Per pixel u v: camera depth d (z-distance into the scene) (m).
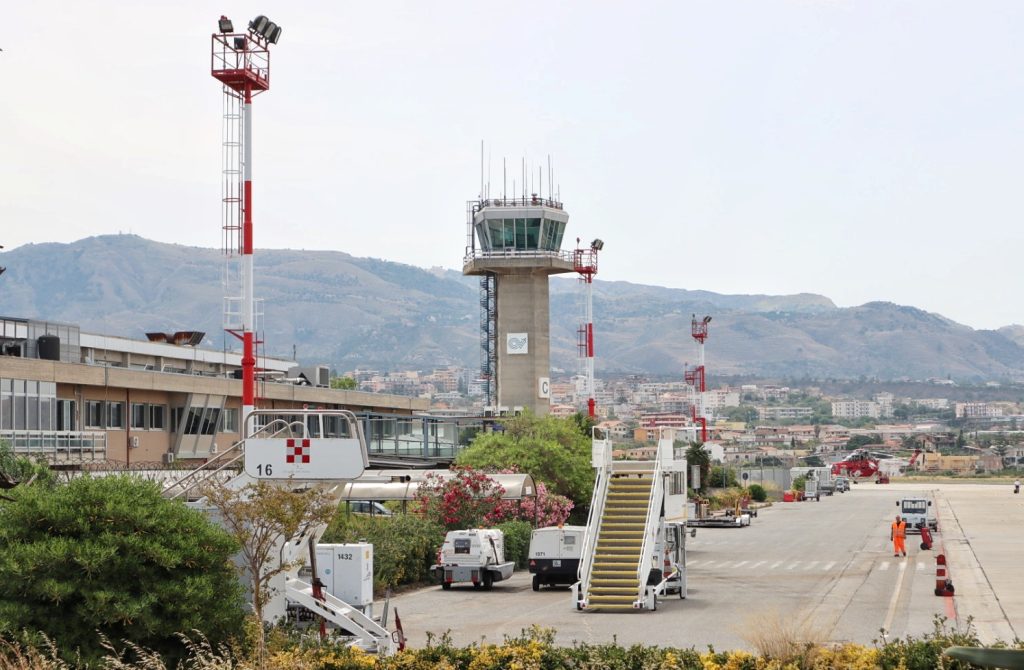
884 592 74.38
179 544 33.38
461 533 78.50
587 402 177.50
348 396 155.75
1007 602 67.81
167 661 32.19
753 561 102.62
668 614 62.38
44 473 58.84
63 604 31.81
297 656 32.91
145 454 109.56
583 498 125.25
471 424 159.75
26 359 89.56
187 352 134.12
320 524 44.50
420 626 57.34
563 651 34.62
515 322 190.38
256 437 44.41
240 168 72.62
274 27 74.31
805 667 33.34
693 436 171.12
